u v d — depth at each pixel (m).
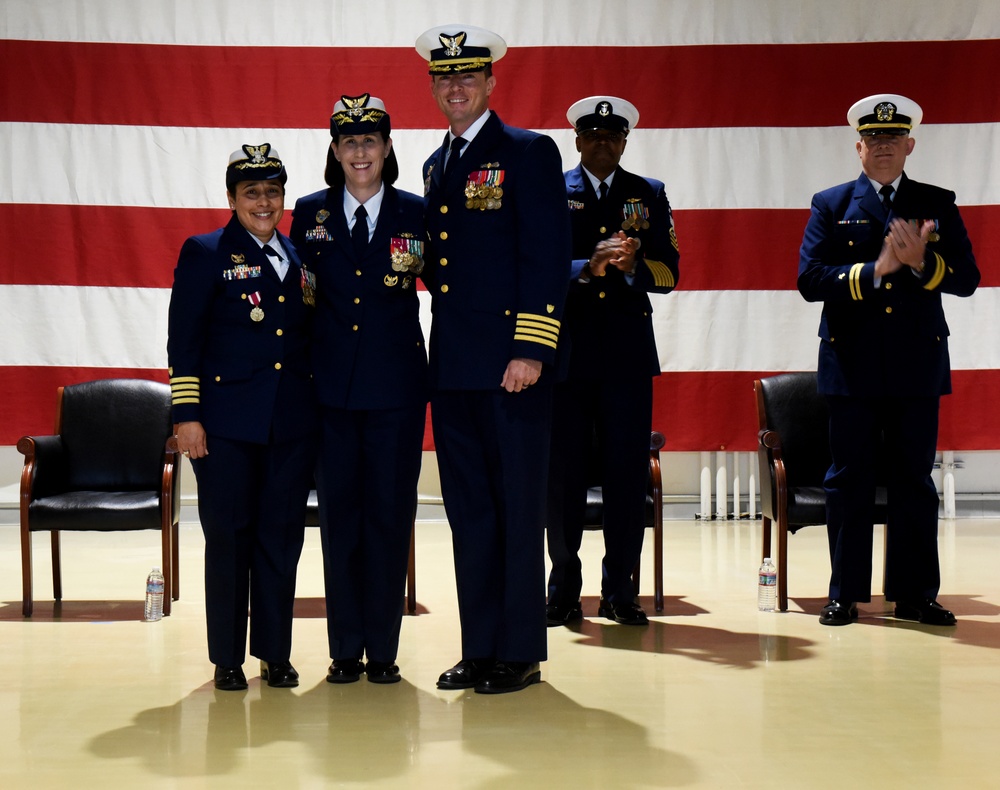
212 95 7.69
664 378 7.79
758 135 7.76
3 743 3.07
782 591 4.90
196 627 4.60
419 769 2.84
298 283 3.65
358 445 3.67
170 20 7.67
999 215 7.70
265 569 3.67
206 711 3.38
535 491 3.60
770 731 3.16
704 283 7.77
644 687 3.63
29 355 7.59
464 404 3.64
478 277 3.54
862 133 4.67
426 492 8.00
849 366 4.62
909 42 7.72
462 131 3.63
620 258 4.30
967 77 7.71
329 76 7.73
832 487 4.72
